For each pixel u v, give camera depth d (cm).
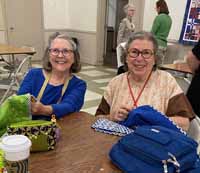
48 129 114
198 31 469
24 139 87
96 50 709
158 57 168
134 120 141
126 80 171
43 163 105
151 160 95
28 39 725
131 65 163
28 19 714
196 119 155
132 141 105
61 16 771
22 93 167
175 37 528
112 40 737
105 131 138
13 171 84
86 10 717
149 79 166
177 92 161
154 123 136
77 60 176
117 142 117
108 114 174
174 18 526
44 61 174
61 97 170
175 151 96
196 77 211
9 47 447
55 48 166
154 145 100
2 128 121
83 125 146
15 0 684
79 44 761
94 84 516
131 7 555
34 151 113
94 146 122
